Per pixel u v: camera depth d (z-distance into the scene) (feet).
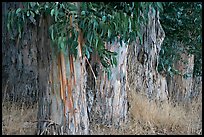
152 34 28.48
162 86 29.22
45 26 17.53
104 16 16.62
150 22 28.17
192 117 25.29
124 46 22.76
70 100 18.15
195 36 32.53
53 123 18.33
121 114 23.38
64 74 17.83
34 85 29.12
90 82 23.04
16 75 29.84
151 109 24.35
